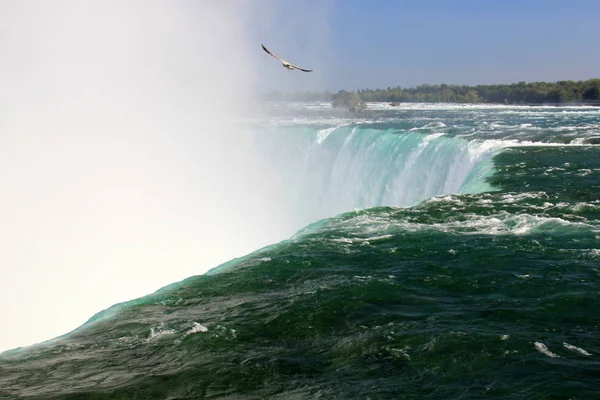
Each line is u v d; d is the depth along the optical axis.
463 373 6.94
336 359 7.44
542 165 20.95
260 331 8.34
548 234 12.70
